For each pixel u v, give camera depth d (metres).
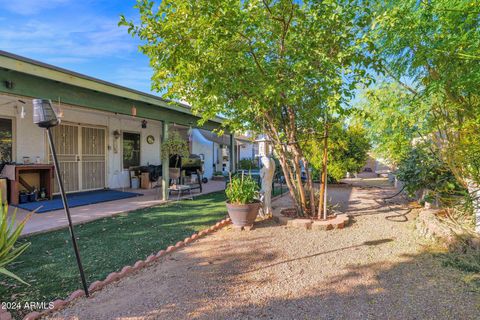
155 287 2.92
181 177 10.23
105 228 5.08
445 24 2.98
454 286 2.84
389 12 3.32
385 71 4.20
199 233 4.63
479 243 3.54
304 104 5.19
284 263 3.52
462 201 4.31
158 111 8.16
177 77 4.12
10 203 6.75
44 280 3.08
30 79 4.98
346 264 3.47
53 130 8.23
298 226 5.09
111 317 2.41
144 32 3.59
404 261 3.51
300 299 2.68
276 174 10.73
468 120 3.68
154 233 4.77
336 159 10.95
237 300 2.67
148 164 11.66
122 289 2.89
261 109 4.64
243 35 3.79
